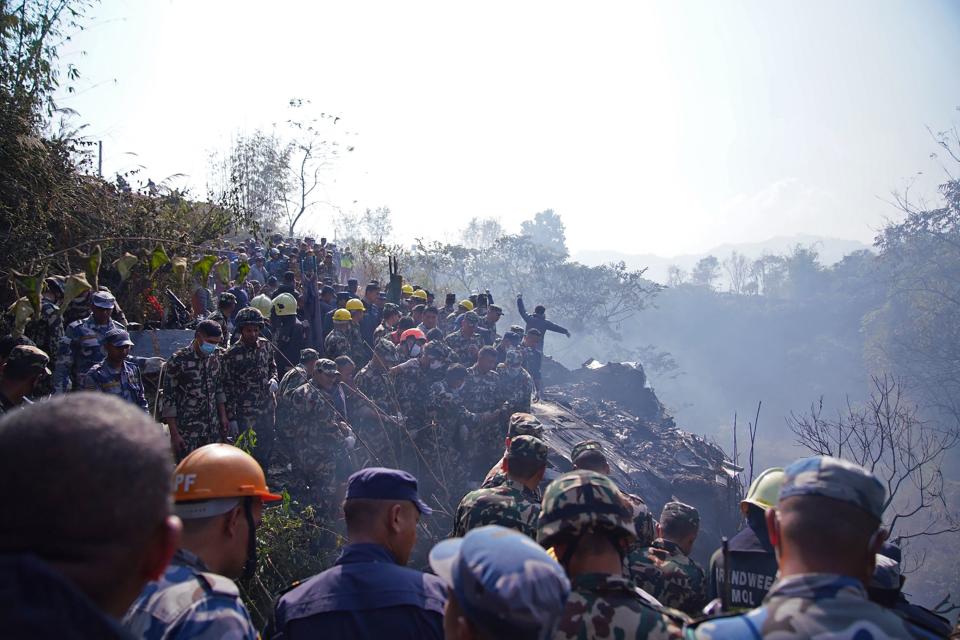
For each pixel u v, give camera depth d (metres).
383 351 8.96
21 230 9.99
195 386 7.23
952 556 27.56
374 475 3.23
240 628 2.35
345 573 2.99
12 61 10.66
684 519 4.96
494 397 9.28
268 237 22.36
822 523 2.10
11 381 5.41
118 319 9.73
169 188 12.80
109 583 1.41
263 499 2.85
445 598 3.03
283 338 11.53
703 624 2.22
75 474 1.34
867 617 2.02
